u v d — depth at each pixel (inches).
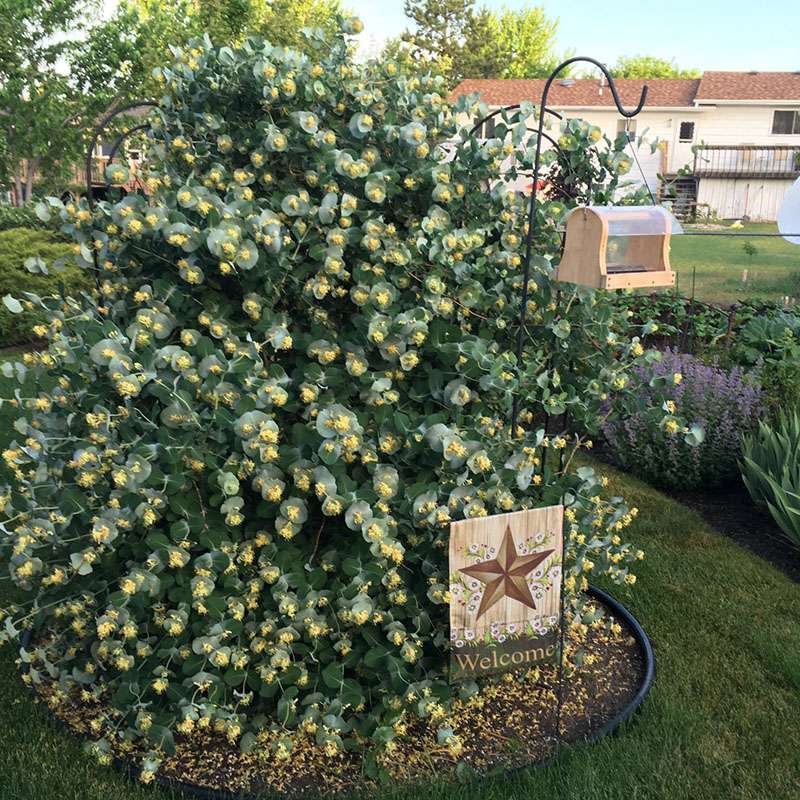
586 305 102.3
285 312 98.3
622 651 114.0
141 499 83.6
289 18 498.0
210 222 85.3
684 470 176.2
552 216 98.1
